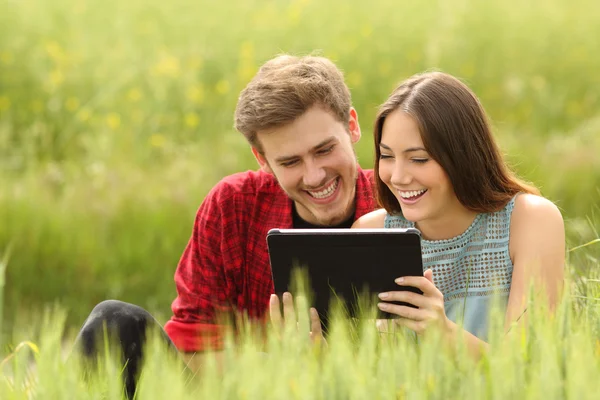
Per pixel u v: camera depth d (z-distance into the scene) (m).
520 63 17.08
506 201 4.97
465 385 3.20
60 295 9.73
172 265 9.99
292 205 5.66
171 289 9.71
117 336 4.35
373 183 5.66
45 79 15.26
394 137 4.78
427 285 4.36
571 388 3.03
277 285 4.57
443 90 4.79
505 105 15.46
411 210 4.84
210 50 16.53
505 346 3.38
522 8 18.84
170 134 13.86
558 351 3.31
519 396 3.14
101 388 3.55
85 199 10.59
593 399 2.98
